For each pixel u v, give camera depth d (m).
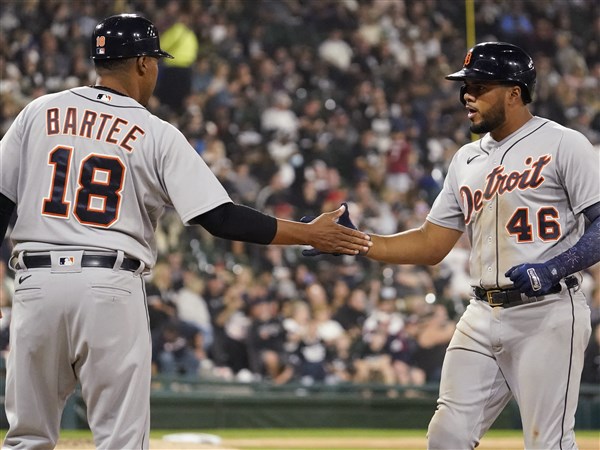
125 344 11.26
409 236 14.27
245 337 36.16
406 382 36.38
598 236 12.30
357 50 51.84
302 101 48.34
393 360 36.81
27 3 45.91
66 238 11.22
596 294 39.44
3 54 44.19
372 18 53.25
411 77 51.88
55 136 11.52
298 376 35.81
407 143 47.69
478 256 13.18
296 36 51.72
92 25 46.69
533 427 12.62
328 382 35.22
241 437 30.27
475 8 55.78
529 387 12.59
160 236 38.44
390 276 40.25
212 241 39.81
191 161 11.61
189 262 38.53
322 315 37.47
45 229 11.30
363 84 49.91
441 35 54.56
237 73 48.12
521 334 12.65
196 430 32.53
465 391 13.05
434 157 48.56
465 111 51.06
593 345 38.19
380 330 37.34
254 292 37.03
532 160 12.84
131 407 11.27
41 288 11.18
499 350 12.89
